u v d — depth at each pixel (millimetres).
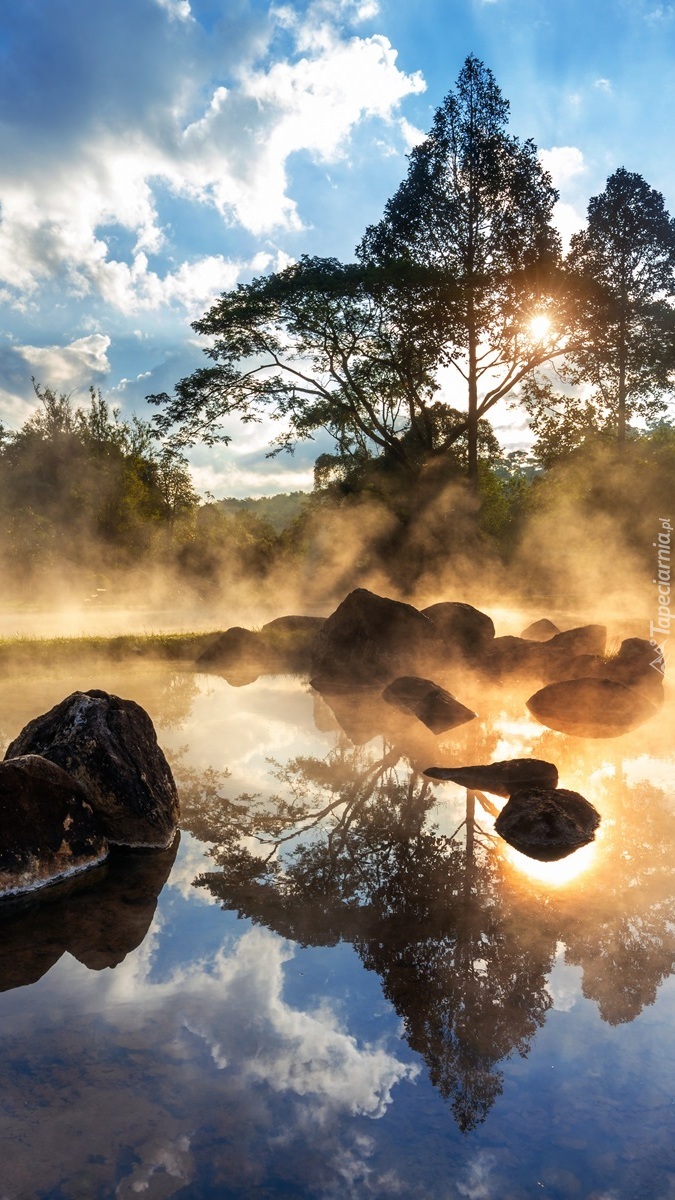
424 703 10312
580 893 4766
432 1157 2557
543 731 9352
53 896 4734
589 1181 2461
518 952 3994
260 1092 2877
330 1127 2689
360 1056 3098
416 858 5348
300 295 27594
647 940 4152
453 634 15031
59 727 5957
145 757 6035
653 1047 3189
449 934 4219
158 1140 2617
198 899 4688
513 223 28969
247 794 6762
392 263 27938
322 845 5578
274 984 3664
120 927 4281
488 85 28203
